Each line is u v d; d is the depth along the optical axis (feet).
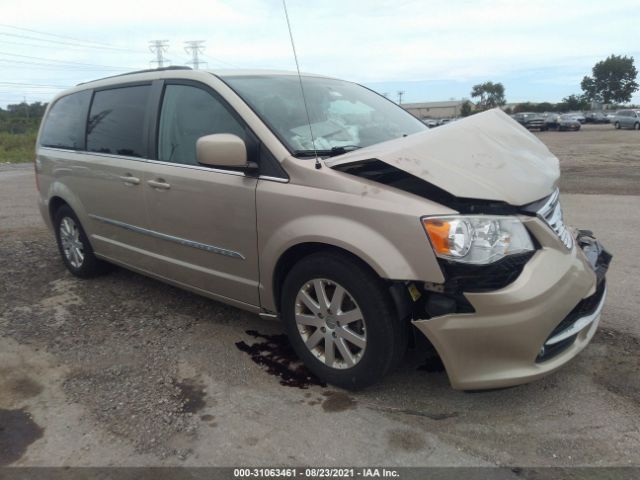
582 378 9.87
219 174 10.79
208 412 9.24
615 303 13.16
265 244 10.11
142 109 12.96
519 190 8.65
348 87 13.87
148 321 13.08
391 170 8.91
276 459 8.03
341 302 9.35
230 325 12.73
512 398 9.36
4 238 21.79
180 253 12.13
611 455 7.87
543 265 8.42
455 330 8.22
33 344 11.99
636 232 20.38
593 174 40.06
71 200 15.25
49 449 8.40
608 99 341.82
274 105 11.12
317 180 9.35
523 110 313.53
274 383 10.12
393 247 8.43
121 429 8.84
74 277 16.55
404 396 9.53
